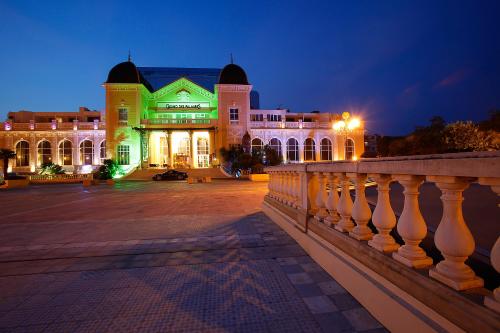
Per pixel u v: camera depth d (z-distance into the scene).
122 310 2.98
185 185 25.12
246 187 21.52
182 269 4.12
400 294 2.44
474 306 1.79
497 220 4.56
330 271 3.76
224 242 5.50
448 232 2.06
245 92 43.25
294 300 3.12
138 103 40.75
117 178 36.94
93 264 4.40
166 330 2.61
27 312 2.96
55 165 40.06
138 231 6.62
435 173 2.11
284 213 6.62
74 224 7.59
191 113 44.72
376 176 2.92
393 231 4.36
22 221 8.15
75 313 2.93
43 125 43.59
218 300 3.16
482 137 32.28
